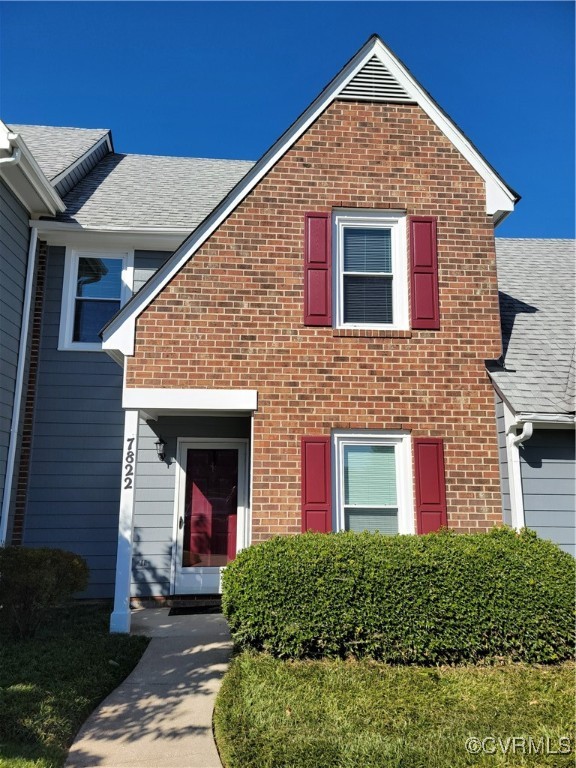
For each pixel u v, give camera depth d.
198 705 4.62
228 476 8.98
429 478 6.85
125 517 6.91
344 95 7.78
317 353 7.10
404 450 7.02
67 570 6.34
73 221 8.90
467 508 6.82
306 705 4.30
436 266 7.44
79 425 8.77
